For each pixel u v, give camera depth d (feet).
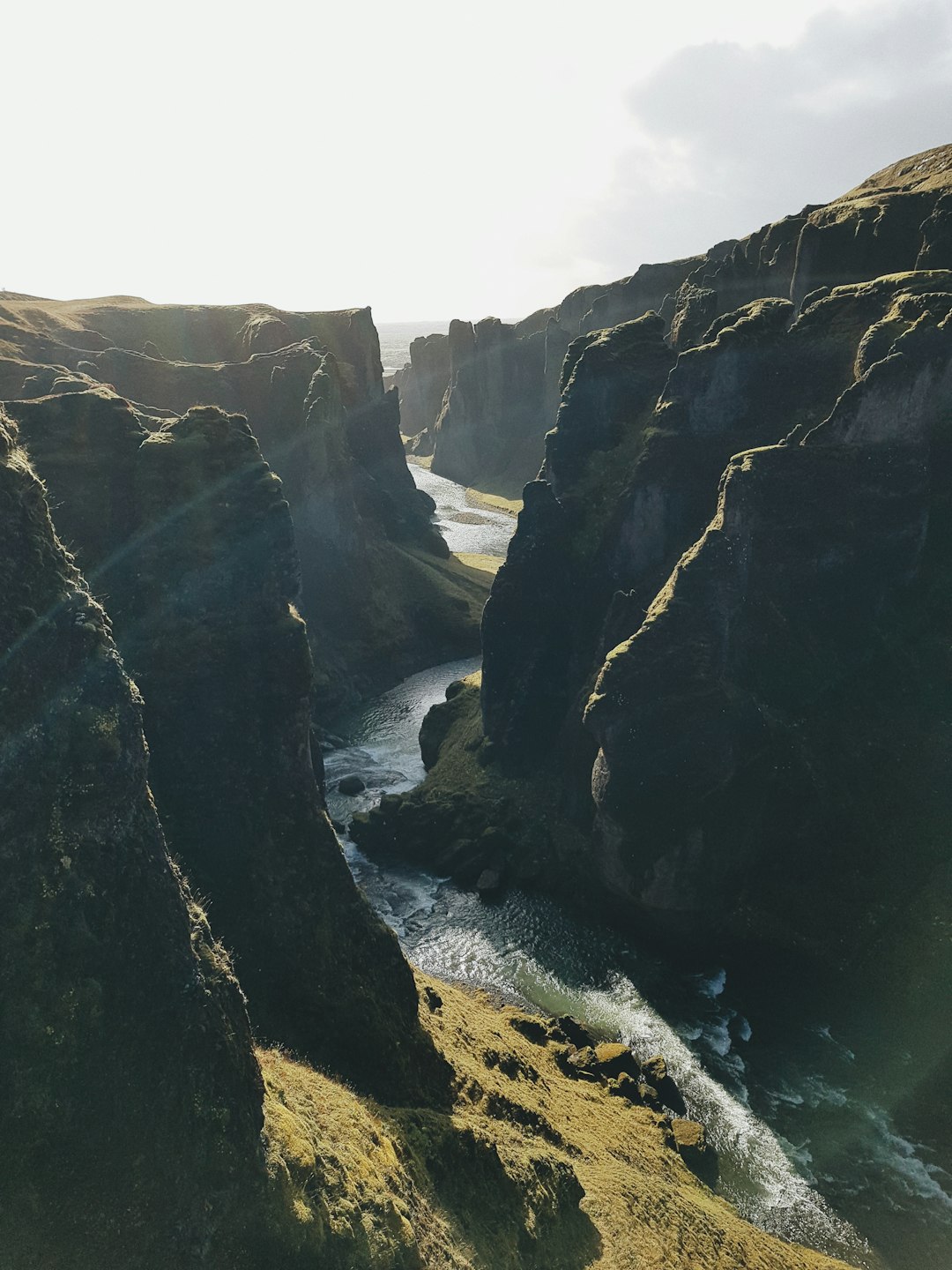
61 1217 66.18
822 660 226.17
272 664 135.33
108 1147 70.13
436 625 446.19
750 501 216.33
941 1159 151.94
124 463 149.38
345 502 432.66
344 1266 75.56
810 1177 148.46
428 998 156.97
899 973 189.37
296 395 435.12
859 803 212.64
